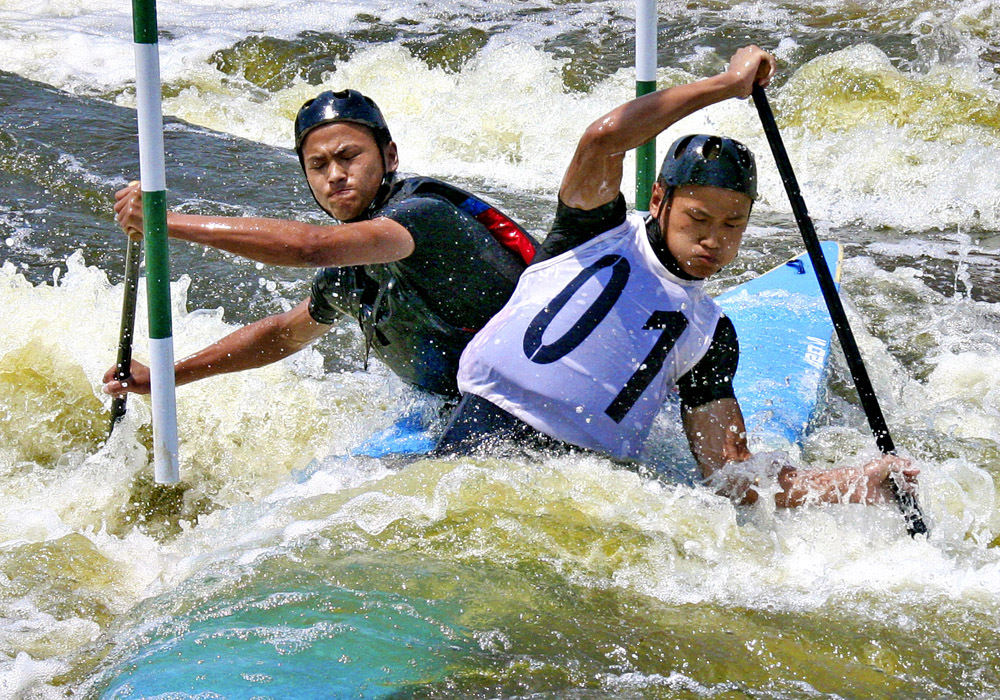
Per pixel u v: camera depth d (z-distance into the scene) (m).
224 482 14.46
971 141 28.08
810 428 14.98
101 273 18.31
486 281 13.35
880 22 35.19
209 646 9.63
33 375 15.75
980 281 21.64
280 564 10.98
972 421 15.59
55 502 13.76
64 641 10.30
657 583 10.80
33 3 42.28
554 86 32.84
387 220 12.47
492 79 33.59
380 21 39.03
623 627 10.11
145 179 11.73
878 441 13.25
